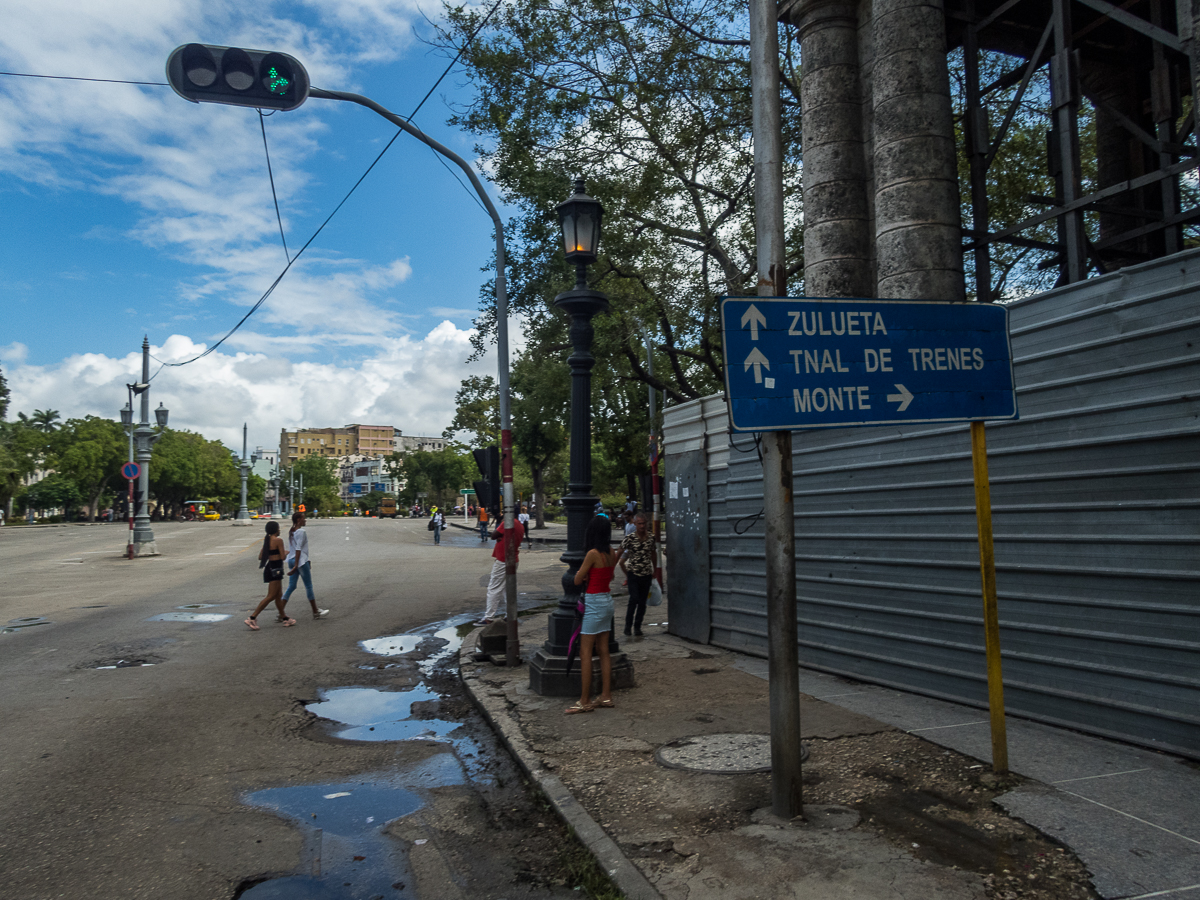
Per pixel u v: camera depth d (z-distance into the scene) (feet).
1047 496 17.92
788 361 12.97
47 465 293.43
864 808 13.62
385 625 39.19
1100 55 33.04
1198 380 15.03
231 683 26.40
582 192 25.95
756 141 13.73
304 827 14.44
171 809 15.26
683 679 24.66
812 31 31.78
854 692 21.97
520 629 36.42
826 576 24.94
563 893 11.93
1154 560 15.66
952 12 28.63
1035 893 10.61
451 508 370.12
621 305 50.06
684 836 12.93
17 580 62.39
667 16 46.47
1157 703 15.61
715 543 30.91
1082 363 17.22
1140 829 12.27
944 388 14.08
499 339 28.63
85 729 20.77
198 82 23.29
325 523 233.14
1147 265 15.93
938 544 20.85
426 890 12.03
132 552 85.20
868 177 30.71
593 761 17.06
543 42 45.78
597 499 25.11
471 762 18.31
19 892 11.84
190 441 352.49
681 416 33.40
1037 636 18.06
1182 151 25.57
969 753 16.03
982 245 27.89
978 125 28.19
